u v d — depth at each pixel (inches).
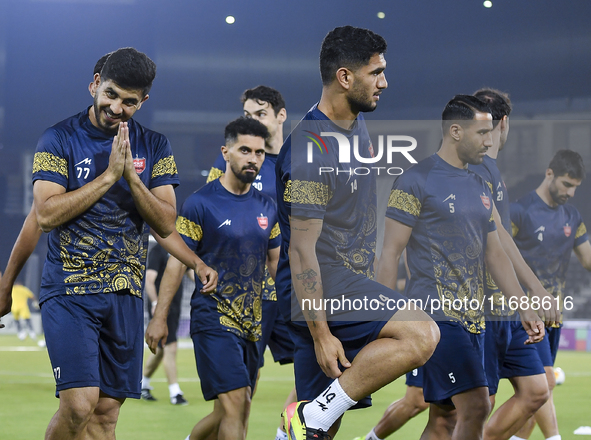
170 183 303.1
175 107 2274.9
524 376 350.9
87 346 274.8
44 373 883.4
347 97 261.7
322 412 245.0
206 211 353.4
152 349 347.9
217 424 350.6
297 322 266.2
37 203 275.7
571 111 2087.8
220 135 2292.1
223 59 2250.2
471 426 295.6
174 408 583.2
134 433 466.0
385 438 428.5
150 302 627.8
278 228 382.0
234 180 361.4
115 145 273.7
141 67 272.2
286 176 259.3
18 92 2228.1
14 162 2252.7
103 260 283.6
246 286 353.4
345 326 251.4
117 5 2210.9
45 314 279.7
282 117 458.3
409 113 2169.0
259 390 743.1
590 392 735.7
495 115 360.8
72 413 268.7
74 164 285.1
